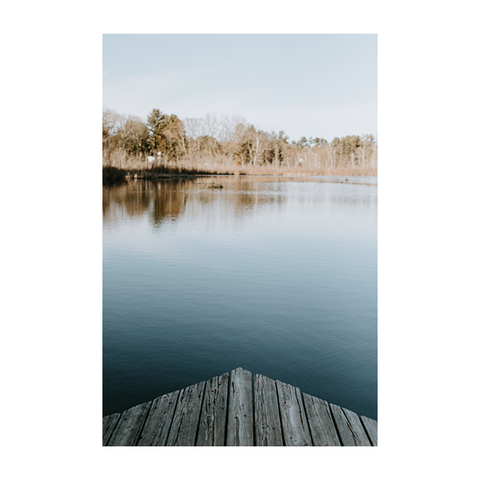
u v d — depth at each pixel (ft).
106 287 14.97
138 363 10.48
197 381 9.78
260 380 8.57
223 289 14.74
